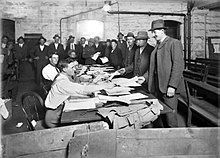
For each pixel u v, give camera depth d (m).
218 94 2.88
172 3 5.86
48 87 2.63
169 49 2.37
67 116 1.59
